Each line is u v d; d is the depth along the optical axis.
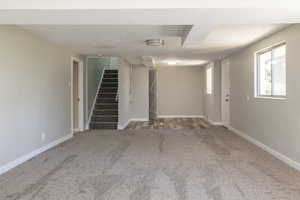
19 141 4.19
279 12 2.92
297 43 3.88
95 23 3.37
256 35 4.80
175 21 3.28
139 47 6.14
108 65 11.20
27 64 4.46
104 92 9.50
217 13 2.94
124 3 2.78
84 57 7.76
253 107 5.79
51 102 5.45
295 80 3.94
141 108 10.50
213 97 9.20
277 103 4.57
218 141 6.04
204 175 3.62
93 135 6.93
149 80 11.04
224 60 8.71
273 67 4.96
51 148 5.33
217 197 2.88
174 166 4.05
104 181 3.39
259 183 3.31
